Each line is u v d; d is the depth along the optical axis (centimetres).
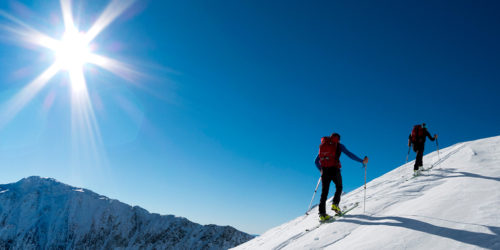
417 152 1007
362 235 494
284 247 643
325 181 720
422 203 541
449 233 372
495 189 478
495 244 314
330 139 743
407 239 396
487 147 933
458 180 617
